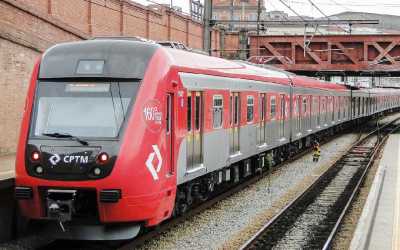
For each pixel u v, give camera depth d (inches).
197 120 497.7
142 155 379.2
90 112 387.2
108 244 422.3
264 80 754.8
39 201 382.0
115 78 392.8
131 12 1128.2
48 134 384.8
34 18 789.2
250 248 417.7
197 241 432.5
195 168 495.2
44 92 398.6
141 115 383.9
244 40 1654.8
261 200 605.3
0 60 729.6
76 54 404.5
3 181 397.1
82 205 384.2
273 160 865.5
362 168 889.5
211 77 530.0
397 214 505.7
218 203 585.3
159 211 401.4
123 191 370.0
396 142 1332.4
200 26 1542.8
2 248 390.3
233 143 619.5
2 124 746.8
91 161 371.2
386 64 1587.1
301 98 1032.8
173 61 433.7
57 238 400.8
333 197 639.1
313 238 452.8
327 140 1412.4
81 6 952.3
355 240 415.8
